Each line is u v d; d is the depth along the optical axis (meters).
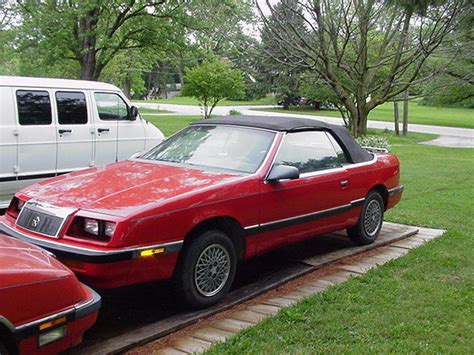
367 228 6.67
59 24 19.89
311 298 4.77
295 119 5.84
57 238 4.06
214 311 4.50
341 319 4.29
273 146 5.30
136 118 9.45
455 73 18.89
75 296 3.22
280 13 12.80
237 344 3.80
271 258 6.11
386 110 61.50
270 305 4.73
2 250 3.16
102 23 21.25
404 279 5.38
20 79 7.78
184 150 5.59
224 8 18.86
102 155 8.84
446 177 14.71
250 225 4.87
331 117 44.38
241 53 14.95
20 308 2.86
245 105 59.16
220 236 4.59
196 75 35.03
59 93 8.18
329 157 6.04
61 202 4.27
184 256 4.36
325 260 6.03
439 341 3.93
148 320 4.33
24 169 7.66
